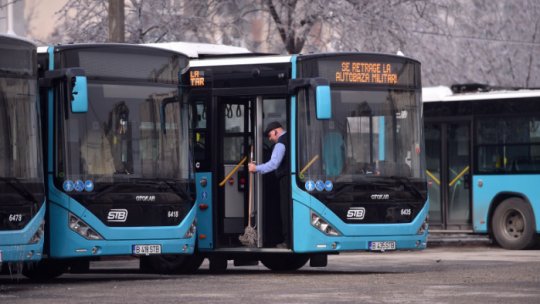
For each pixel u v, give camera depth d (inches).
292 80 1760.6
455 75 3722.9
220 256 1888.5
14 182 1519.4
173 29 2945.4
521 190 2586.1
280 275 1764.3
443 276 1644.9
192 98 1865.2
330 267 2028.8
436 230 2716.5
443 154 2711.6
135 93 1696.6
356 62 1801.2
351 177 1771.7
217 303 1254.3
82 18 3004.4
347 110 1786.4
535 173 2566.4
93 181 1649.9
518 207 2591.0
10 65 1541.6
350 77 1796.3
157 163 1701.5
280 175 1786.4
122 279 1732.3
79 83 1604.3
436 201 2721.5
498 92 2645.2
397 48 3100.4
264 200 1824.6
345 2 3051.2
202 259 1900.8
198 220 1854.1
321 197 1752.0
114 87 1683.1
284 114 1811.0
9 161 1523.1
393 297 1310.3
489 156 2637.8
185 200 1720.0
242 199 1860.2
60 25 3186.5
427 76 3656.5
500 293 1347.2
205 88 1852.9
